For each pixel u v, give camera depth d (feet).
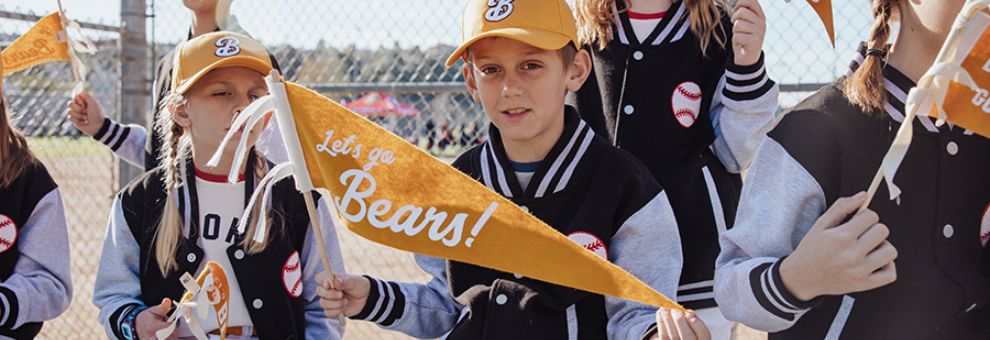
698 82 9.50
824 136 6.24
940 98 5.29
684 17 9.62
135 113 17.24
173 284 8.61
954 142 6.09
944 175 6.07
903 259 6.09
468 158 8.37
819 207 6.28
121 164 17.16
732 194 9.58
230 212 8.77
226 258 8.66
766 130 9.16
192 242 8.66
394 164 6.67
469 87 8.46
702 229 9.28
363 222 6.69
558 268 6.41
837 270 5.48
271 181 6.88
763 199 6.46
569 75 8.09
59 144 45.19
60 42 11.35
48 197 9.32
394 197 6.66
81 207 33.06
